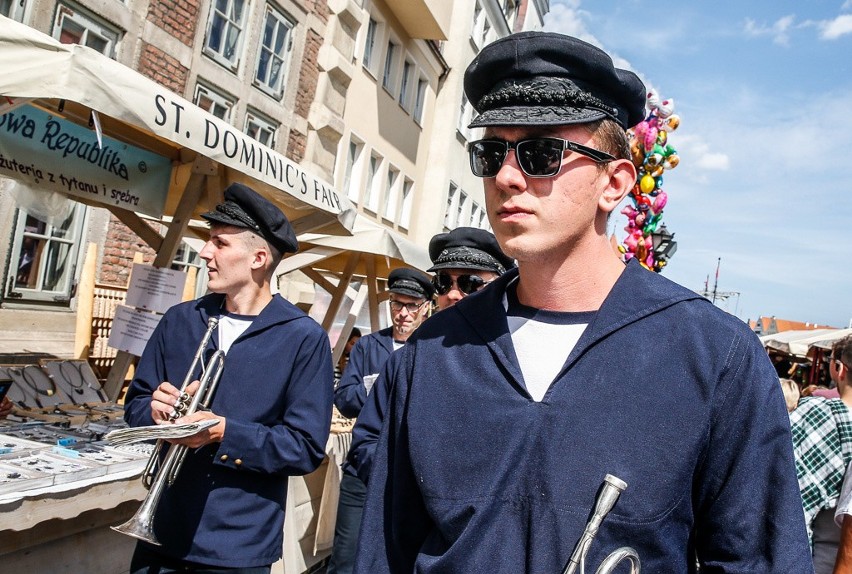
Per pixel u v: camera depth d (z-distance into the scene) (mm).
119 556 3260
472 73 1374
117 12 8078
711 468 1150
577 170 1263
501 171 1278
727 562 1143
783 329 33719
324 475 4832
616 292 1260
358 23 13922
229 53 10477
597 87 1293
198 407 2465
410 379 1421
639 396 1148
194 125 3518
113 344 4469
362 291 8172
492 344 1297
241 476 2461
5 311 7305
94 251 5680
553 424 1174
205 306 2770
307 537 4684
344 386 4516
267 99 11492
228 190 2754
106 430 3541
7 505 2393
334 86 13484
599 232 1337
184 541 2381
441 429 1274
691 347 1171
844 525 2256
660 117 5324
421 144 20016
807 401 2945
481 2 22906
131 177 4691
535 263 1289
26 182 3994
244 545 2428
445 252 3658
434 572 1196
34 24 7043
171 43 9070
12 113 3816
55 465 2752
